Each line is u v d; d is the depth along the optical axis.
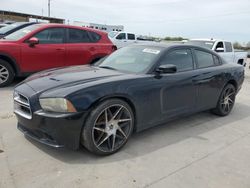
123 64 4.36
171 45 4.53
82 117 3.18
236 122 5.19
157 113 4.03
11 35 7.45
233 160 3.58
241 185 3.01
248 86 9.62
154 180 3.00
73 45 7.65
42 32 7.20
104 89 3.34
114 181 2.94
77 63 7.79
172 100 4.21
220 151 3.83
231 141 4.22
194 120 5.13
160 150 3.74
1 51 6.58
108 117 3.45
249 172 3.29
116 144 3.57
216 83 5.03
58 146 3.18
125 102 3.58
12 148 3.53
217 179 3.10
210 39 12.16
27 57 6.95
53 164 3.20
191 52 4.74
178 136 4.27
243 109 6.21
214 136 4.38
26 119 3.34
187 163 3.42
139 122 3.82
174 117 4.35
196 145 3.98
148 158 3.49
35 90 3.37
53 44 7.33
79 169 3.13
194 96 4.61
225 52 12.03
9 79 6.93
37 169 3.08
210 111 5.62
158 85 3.94
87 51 7.89
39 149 3.53
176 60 4.42
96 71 4.09
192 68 4.65
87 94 3.22
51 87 3.38
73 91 3.18
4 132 4.00
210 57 5.18
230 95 5.58
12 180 2.85
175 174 3.15
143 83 3.76
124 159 3.42
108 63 4.60
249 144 4.14
